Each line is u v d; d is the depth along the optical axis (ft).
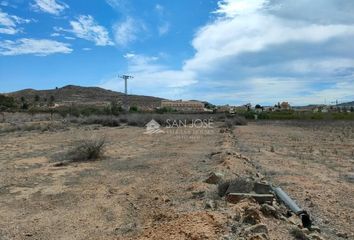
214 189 35.04
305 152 72.33
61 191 37.58
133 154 66.13
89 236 24.97
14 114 233.96
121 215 29.32
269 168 51.06
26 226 27.07
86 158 59.88
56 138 96.12
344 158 63.93
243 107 515.91
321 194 36.42
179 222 23.70
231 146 78.54
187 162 55.88
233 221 23.77
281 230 23.65
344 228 26.86
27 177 44.73
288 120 223.10
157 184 39.96
